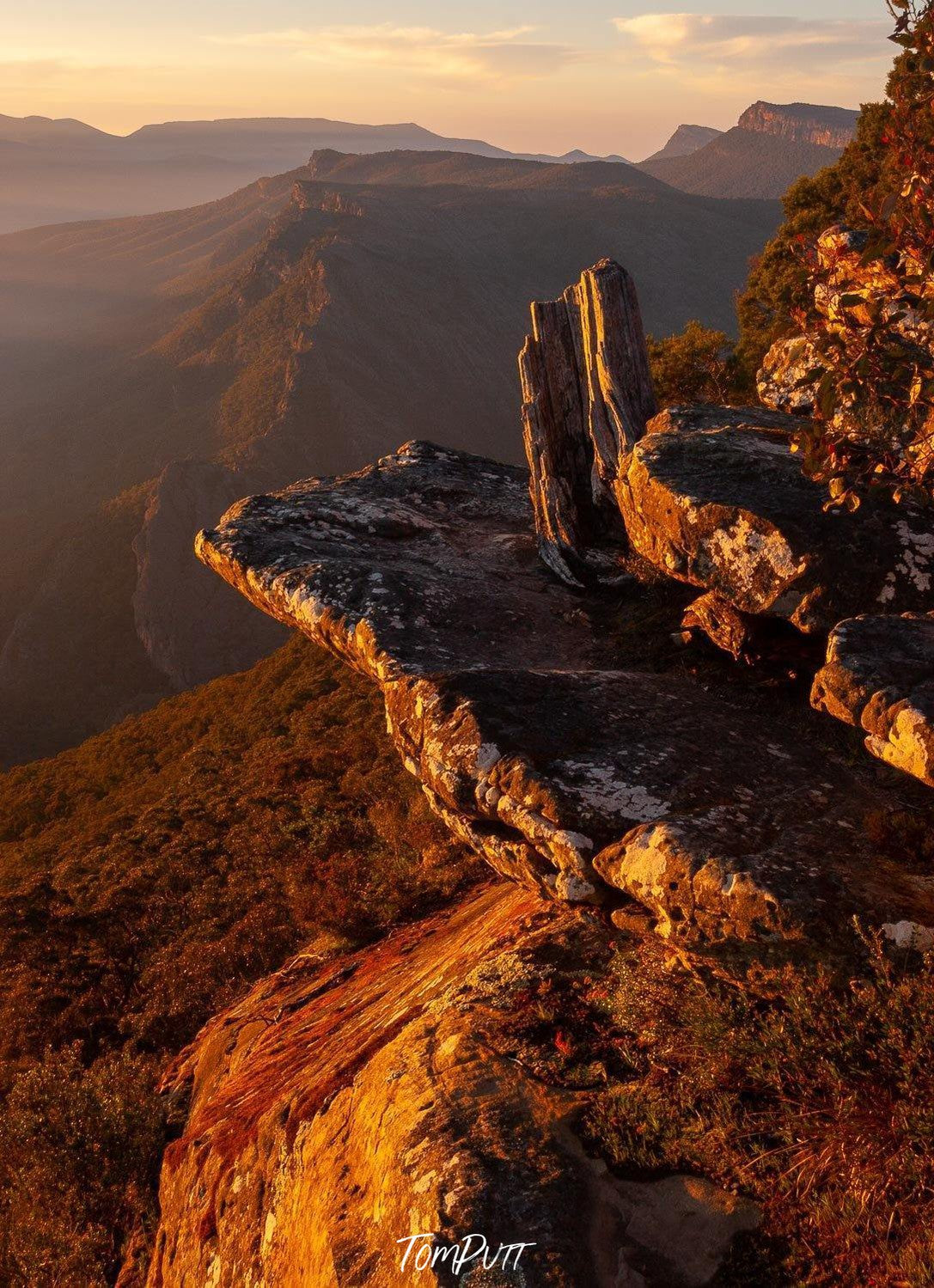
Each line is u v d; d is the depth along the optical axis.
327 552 8.93
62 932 16.42
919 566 6.09
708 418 8.34
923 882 4.59
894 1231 3.50
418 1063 5.05
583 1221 3.85
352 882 12.48
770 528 6.40
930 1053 3.72
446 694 6.22
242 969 12.75
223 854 18.03
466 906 9.46
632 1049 4.73
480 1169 4.06
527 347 9.31
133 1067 10.30
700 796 5.33
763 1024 4.21
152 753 37.00
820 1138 3.86
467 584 8.66
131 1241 7.67
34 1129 8.78
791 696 6.72
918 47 4.04
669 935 4.67
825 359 4.66
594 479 9.63
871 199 4.41
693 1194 3.90
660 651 7.58
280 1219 5.24
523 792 5.45
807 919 4.30
